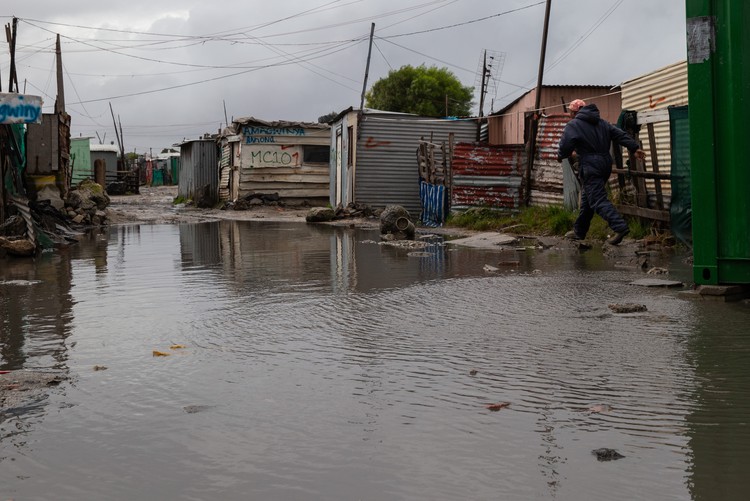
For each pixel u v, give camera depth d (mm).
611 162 12414
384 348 5750
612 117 25156
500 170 19906
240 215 29406
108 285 9578
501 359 5309
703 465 3428
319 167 34125
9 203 15430
